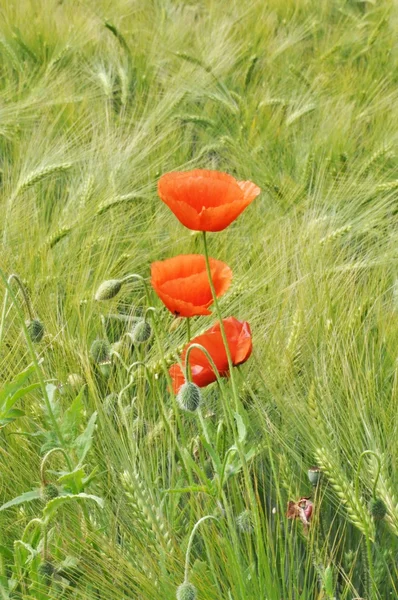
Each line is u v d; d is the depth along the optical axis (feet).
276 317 6.73
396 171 9.14
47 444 5.85
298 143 9.73
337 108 10.39
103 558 5.79
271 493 6.24
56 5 15.33
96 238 7.52
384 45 13.43
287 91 11.75
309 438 6.19
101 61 12.23
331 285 6.91
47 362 6.52
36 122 10.29
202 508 6.09
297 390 6.33
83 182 7.98
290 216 8.00
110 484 6.07
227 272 5.92
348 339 6.56
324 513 6.20
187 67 11.96
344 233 7.53
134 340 6.09
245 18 14.42
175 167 9.35
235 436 5.71
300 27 14.33
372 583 5.84
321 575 5.74
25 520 6.00
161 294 5.88
